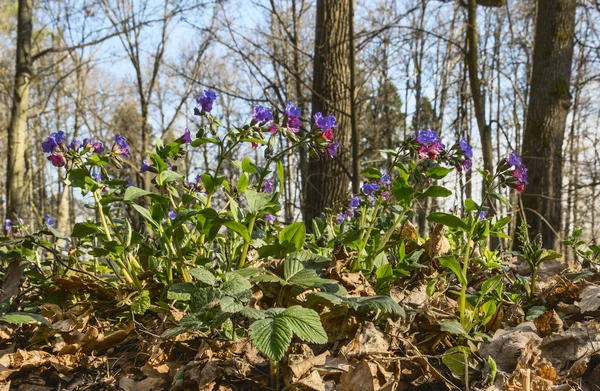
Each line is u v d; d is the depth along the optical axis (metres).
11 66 17.12
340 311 2.15
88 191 2.34
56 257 2.51
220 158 2.29
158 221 2.31
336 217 3.72
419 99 17.25
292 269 2.17
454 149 2.45
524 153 8.22
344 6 7.62
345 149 7.52
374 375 1.81
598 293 2.37
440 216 2.27
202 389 1.84
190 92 16.53
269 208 2.30
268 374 1.94
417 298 2.33
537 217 7.82
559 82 8.06
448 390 1.88
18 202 10.49
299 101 10.39
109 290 2.55
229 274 2.06
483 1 9.17
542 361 1.88
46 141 2.29
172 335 1.89
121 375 2.04
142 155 14.52
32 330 2.40
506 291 2.71
